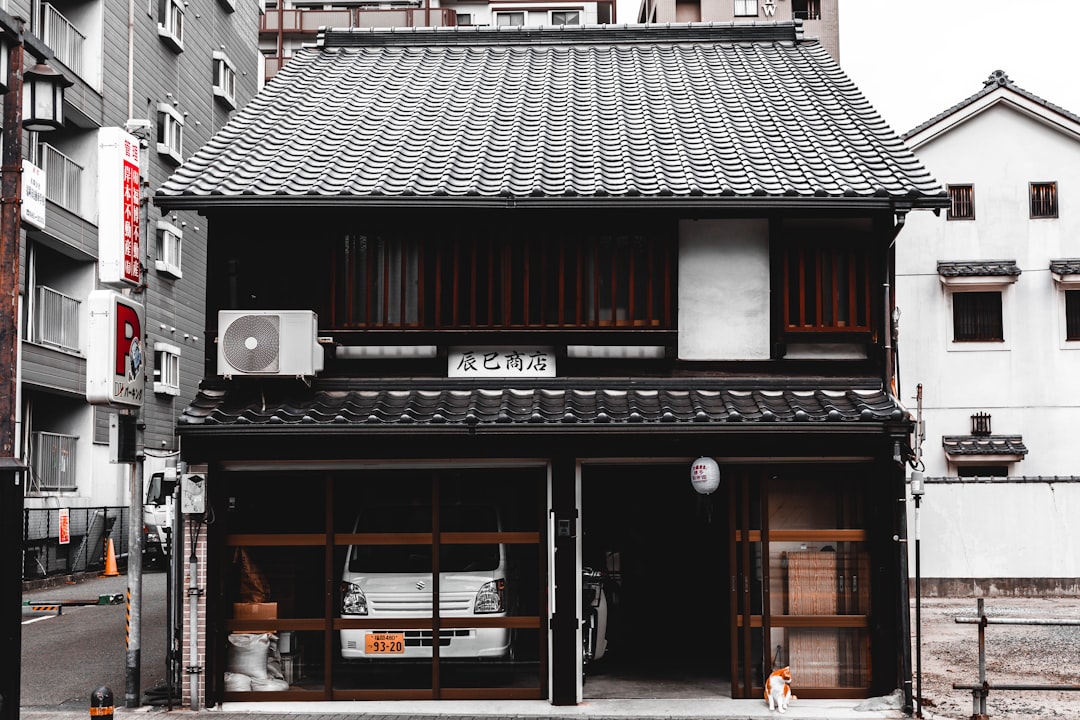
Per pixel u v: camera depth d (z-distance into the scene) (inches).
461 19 2229.3
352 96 565.6
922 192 441.4
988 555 792.3
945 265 928.3
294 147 497.4
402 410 430.9
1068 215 938.7
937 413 928.9
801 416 416.2
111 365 406.6
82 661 531.2
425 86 584.1
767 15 1913.1
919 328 936.3
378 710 424.5
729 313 460.8
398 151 490.0
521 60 626.5
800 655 437.4
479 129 524.7
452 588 439.5
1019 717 418.6
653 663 517.7
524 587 440.1
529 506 442.3
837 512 441.4
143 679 482.6
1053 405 922.7
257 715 416.2
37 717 408.5
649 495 559.2
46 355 870.4
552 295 457.7
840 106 549.6
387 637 437.1
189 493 422.9
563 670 428.5
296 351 429.1
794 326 457.4
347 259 458.6
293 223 457.7
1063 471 916.6
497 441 432.1
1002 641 605.9
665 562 559.5
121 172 427.2
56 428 968.9
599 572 517.3
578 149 494.9
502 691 435.8
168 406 1117.7
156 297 1084.5
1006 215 943.0
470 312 455.8
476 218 455.2
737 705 426.9
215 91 1285.7
